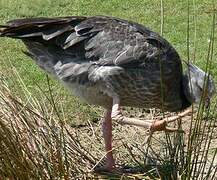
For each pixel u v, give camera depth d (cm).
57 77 535
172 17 954
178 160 513
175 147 511
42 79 755
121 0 1029
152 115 625
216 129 584
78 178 493
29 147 490
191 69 518
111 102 529
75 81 526
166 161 516
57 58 529
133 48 510
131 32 520
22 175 458
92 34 518
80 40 516
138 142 580
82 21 524
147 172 493
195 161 490
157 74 511
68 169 478
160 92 517
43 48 530
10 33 516
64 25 519
